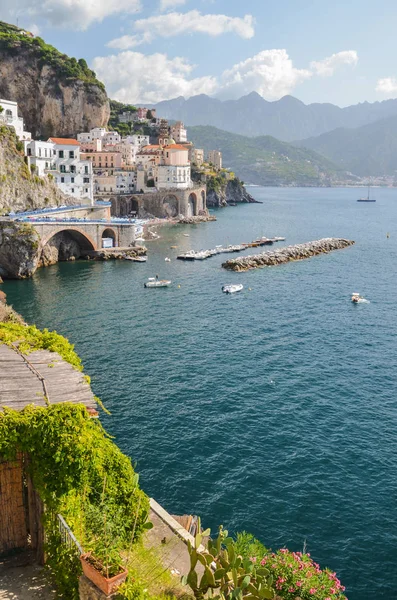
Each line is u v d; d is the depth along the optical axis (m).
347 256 137.12
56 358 23.58
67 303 84.19
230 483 37.09
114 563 14.87
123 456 19.00
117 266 116.94
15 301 84.44
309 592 18.84
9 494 18.25
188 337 68.56
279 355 62.50
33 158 138.88
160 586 17.06
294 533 32.44
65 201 145.75
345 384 54.19
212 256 132.00
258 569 17.02
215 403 49.22
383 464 39.66
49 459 17.14
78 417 18.06
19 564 17.97
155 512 23.53
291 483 37.22
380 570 29.69
